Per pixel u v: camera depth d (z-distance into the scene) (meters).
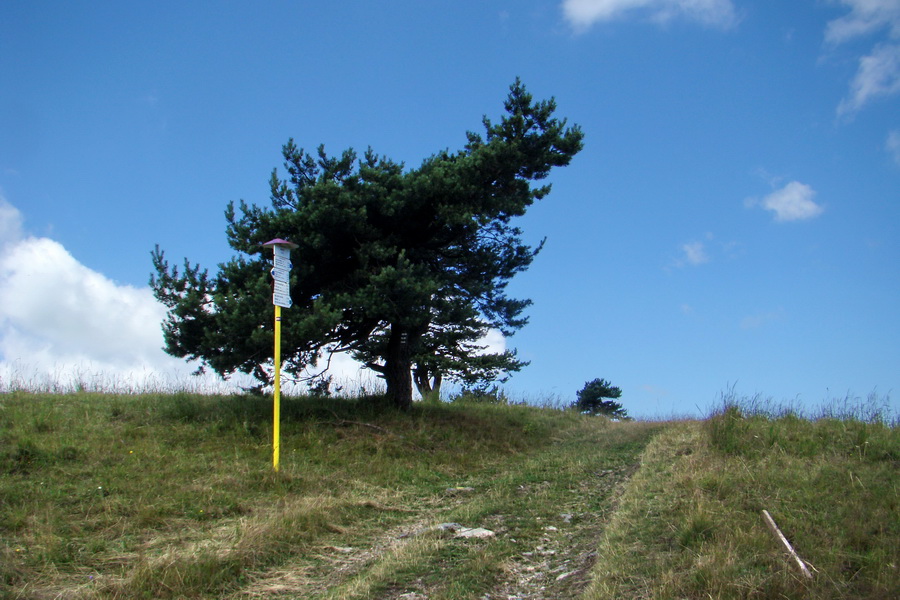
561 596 6.00
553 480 10.99
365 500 9.70
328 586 6.68
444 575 6.57
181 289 13.73
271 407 13.84
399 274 13.61
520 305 16.44
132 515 8.27
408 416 14.99
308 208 13.80
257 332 12.26
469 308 14.98
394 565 6.84
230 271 13.70
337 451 12.20
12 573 6.34
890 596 5.13
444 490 10.70
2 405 12.43
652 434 14.99
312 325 12.61
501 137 15.12
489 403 19.97
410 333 15.73
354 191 14.45
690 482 8.48
